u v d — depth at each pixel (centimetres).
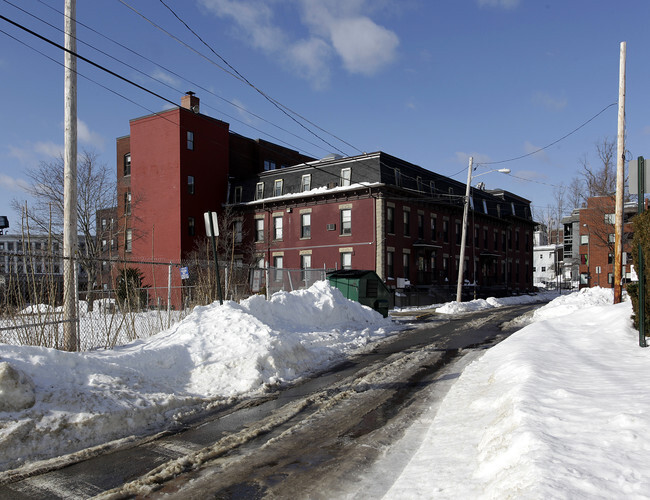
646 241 972
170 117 3547
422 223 3650
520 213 5338
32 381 595
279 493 434
